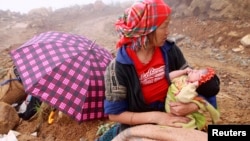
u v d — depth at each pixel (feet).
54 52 15.08
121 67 7.98
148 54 7.99
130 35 7.64
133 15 7.54
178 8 45.83
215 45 34.76
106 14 64.28
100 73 15.02
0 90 18.20
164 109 8.50
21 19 58.49
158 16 7.46
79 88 14.42
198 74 7.83
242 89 21.70
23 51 15.53
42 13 62.90
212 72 7.89
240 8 39.34
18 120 16.69
